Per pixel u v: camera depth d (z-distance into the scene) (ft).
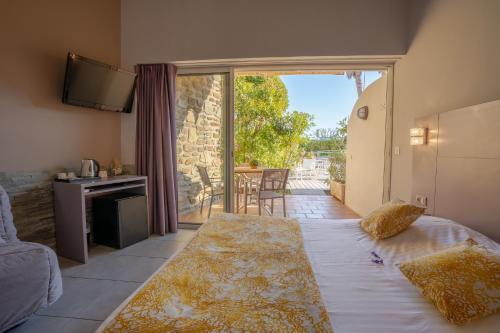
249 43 9.86
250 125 19.08
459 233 4.92
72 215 8.04
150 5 10.43
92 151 9.94
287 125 19.98
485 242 4.52
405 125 9.11
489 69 5.31
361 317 3.04
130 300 3.15
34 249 5.29
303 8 9.62
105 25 10.10
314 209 15.40
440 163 6.34
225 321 2.72
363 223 6.18
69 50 8.87
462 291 3.07
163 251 8.93
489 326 2.88
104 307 5.75
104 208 9.24
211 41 10.05
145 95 10.57
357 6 9.41
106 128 10.55
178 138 11.65
